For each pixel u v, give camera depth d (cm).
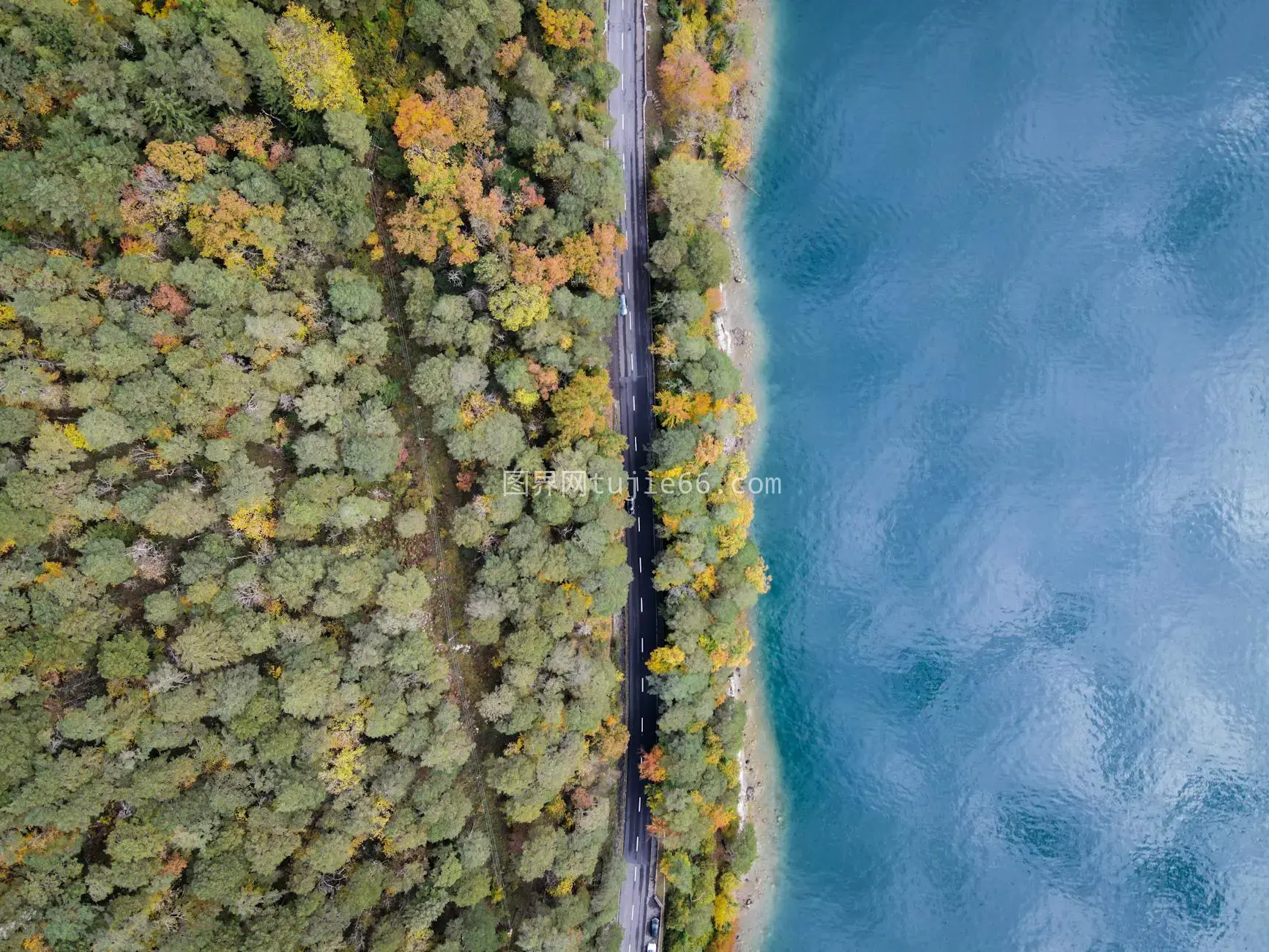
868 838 8206
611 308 7031
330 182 5819
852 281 8262
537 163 6562
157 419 5522
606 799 6925
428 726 6188
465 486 6569
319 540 6156
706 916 7356
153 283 5478
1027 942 8200
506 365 6475
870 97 8225
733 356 8119
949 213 8306
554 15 6488
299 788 5678
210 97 5394
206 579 5628
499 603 6438
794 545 8281
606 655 7138
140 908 5281
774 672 8238
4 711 5050
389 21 5975
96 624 5325
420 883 6191
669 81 7381
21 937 5016
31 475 5166
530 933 6431
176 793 5466
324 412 5900
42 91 5069
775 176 8194
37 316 5081
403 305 6431
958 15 8275
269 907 5678
